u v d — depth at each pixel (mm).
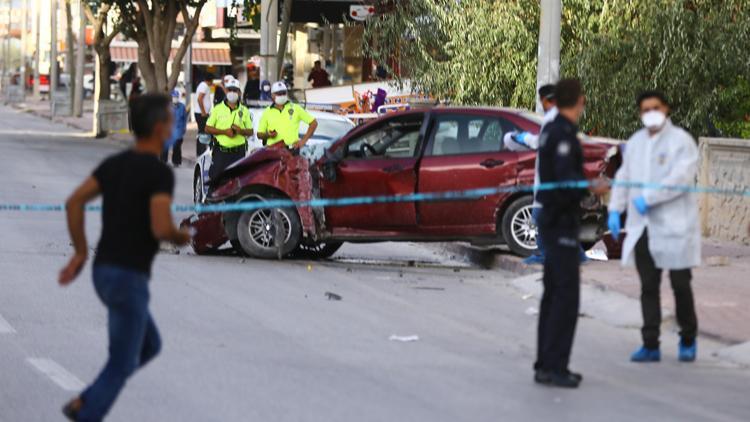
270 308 22734
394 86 47344
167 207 12930
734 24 38062
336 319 21812
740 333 20531
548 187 16828
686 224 18469
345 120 39719
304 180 29141
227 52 122125
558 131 16812
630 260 18859
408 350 19250
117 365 13086
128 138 83188
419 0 42688
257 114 40188
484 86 41438
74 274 13297
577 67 38812
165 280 25688
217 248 31406
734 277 26344
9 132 91125
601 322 22547
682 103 38781
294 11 68750
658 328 18844
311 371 17516
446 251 32594
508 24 40812
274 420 14781
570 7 40438
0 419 14672
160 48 80938
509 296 25078
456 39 41406
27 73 197375
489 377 17406
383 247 33875
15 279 25000
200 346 19078
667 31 37656
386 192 28516
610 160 27453
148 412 15055
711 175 33688
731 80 38719
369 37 45250
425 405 15672
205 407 15344
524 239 28203
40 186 46844
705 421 15328
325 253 31375
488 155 28031
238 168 29797
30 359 17875
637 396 16531
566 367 16984
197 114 60094
